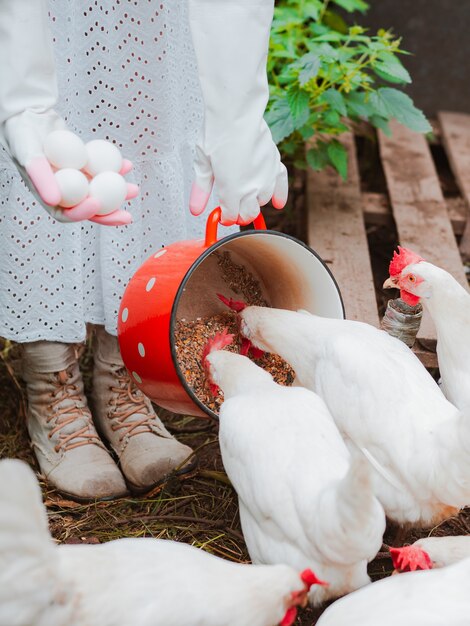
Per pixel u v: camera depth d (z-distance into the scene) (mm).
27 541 1180
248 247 1673
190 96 1718
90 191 1364
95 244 1692
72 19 1577
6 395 1892
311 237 2105
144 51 1611
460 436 1391
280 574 1281
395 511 1487
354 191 2299
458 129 2678
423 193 2314
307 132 2168
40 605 1193
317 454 1385
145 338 1512
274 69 2375
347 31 2566
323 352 1551
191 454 1722
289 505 1357
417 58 2801
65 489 1674
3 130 1400
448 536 1513
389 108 2129
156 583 1251
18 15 1372
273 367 1722
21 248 1620
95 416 1808
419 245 2105
